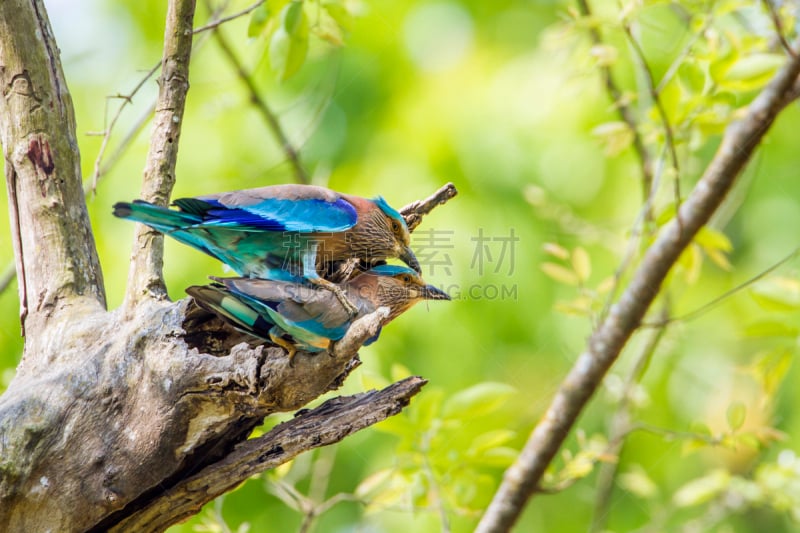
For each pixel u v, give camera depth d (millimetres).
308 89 14547
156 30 14844
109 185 13602
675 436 10922
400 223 9352
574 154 14656
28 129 8180
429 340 13305
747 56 10633
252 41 10477
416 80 15305
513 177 14367
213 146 14406
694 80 10508
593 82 12750
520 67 15148
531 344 13648
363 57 15055
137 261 7707
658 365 14617
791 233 14672
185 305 7203
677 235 10609
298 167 12445
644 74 12359
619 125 10992
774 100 10375
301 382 6500
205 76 14602
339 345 6352
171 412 6863
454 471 10484
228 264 8195
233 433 7055
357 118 14773
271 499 13602
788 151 15203
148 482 6965
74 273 8016
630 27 11391
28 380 7316
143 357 7051
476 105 15070
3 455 6809
